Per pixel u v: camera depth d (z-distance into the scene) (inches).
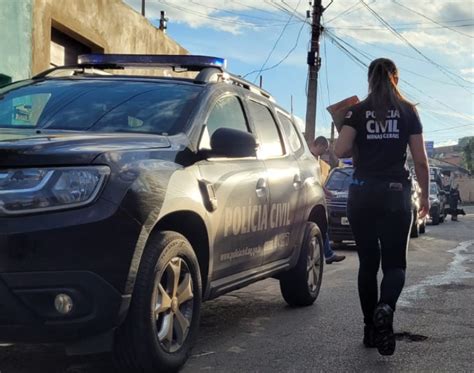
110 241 127.3
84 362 162.2
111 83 190.5
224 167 174.7
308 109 843.4
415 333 203.2
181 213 152.1
